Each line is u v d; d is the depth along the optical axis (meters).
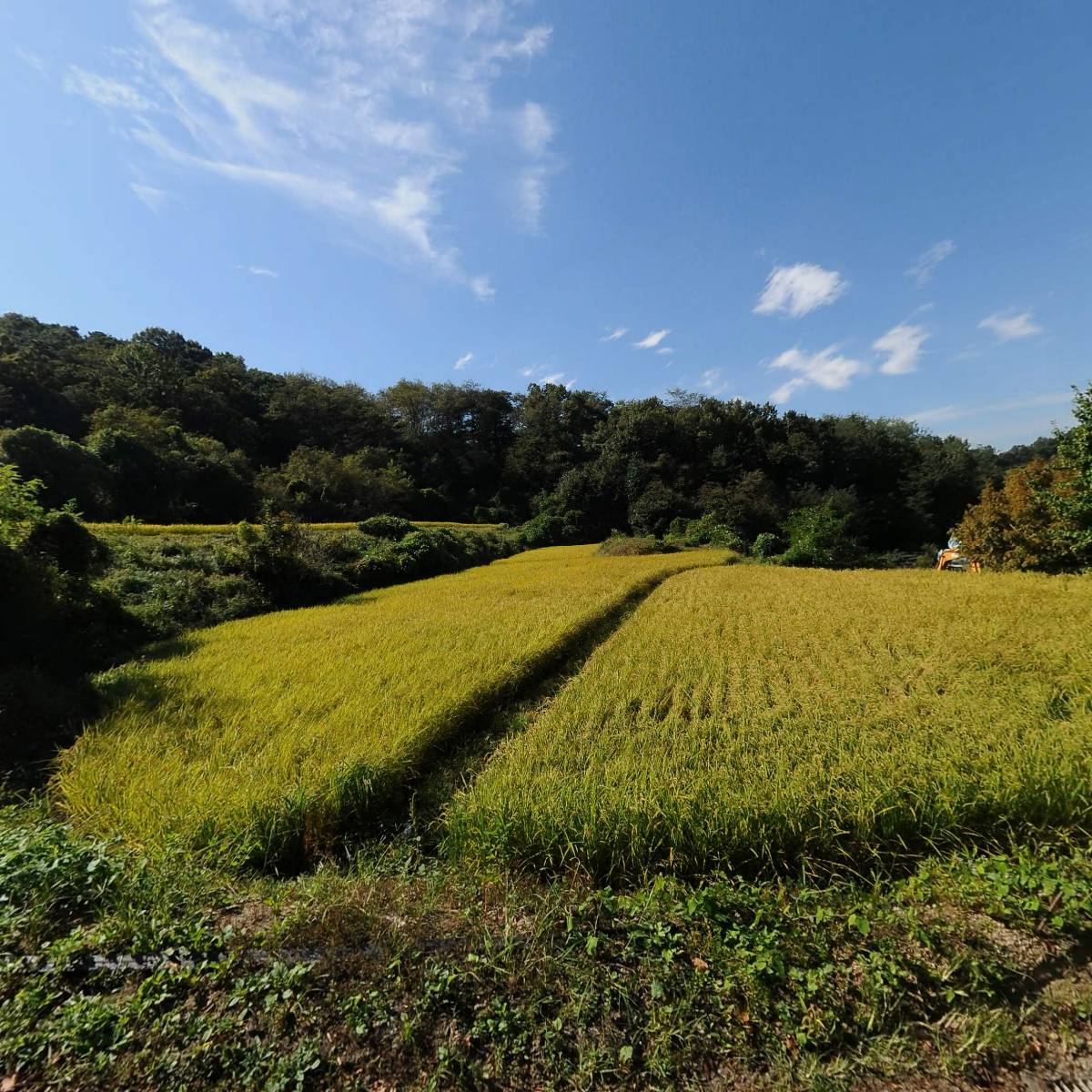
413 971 2.87
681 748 5.19
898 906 3.27
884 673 6.90
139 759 5.11
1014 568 17.11
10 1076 2.35
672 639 9.42
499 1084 2.39
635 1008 2.67
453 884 3.69
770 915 3.11
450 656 8.11
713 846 3.78
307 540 17.56
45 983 2.75
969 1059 2.39
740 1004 2.66
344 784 4.57
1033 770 4.08
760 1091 2.34
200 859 3.80
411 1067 2.45
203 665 8.02
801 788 4.12
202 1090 2.31
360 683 7.03
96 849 3.58
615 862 3.78
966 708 5.59
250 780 4.64
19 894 3.18
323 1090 2.34
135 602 11.53
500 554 32.84
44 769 5.36
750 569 20.42
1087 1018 2.53
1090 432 13.61
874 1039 2.50
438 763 5.60
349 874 3.88
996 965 2.77
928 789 4.09
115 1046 2.44
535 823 3.99
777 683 6.84
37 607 7.92
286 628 10.59
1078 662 6.57
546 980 2.80
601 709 6.37
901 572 17.64
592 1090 2.36
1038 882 3.14
